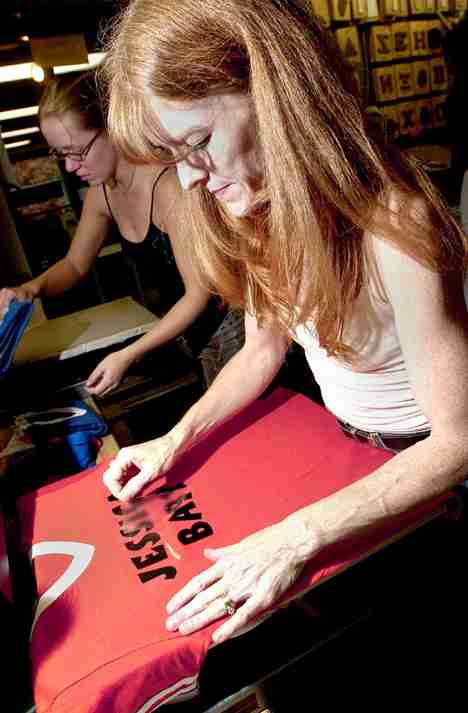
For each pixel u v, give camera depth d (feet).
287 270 2.27
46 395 4.42
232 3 1.80
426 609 4.28
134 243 5.21
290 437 3.20
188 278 4.46
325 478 2.84
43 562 2.61
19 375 4.55
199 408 3.31
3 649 2.22
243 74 1.86
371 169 2.06
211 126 1.93
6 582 2.50
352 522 2.33
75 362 4.82
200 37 1.79
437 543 3.39
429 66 9.62
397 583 3.53
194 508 2.81
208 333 4.86
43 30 6.45
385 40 9.06
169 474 3.08
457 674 4.06
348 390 2.88
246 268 2.79
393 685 4.08
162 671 2.09
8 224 6.96
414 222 2.02
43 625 2.27
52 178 8.41
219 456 3.14
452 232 2.13
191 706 2.98
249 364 3.41
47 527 2.84
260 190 2.18
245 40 1.80
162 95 1.84
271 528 2.41
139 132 2.02
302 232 2.06
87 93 4.23
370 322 2.43
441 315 2.11
